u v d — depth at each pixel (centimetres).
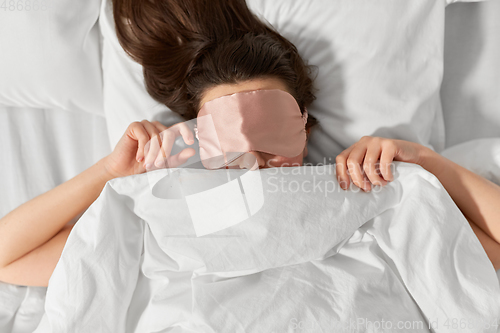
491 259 68
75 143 94
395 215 63
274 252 58
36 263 69
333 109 81
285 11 79
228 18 76
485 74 92
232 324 55
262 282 59
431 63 79
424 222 60
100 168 72
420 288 59
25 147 92
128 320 62
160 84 76
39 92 84
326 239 59
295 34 80
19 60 78
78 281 58
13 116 91
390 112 79
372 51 76
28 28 76
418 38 78
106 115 84
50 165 93
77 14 80
